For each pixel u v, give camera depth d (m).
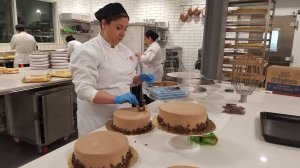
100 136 0.83
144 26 4.65
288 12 4.25
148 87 1.54
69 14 5.37
